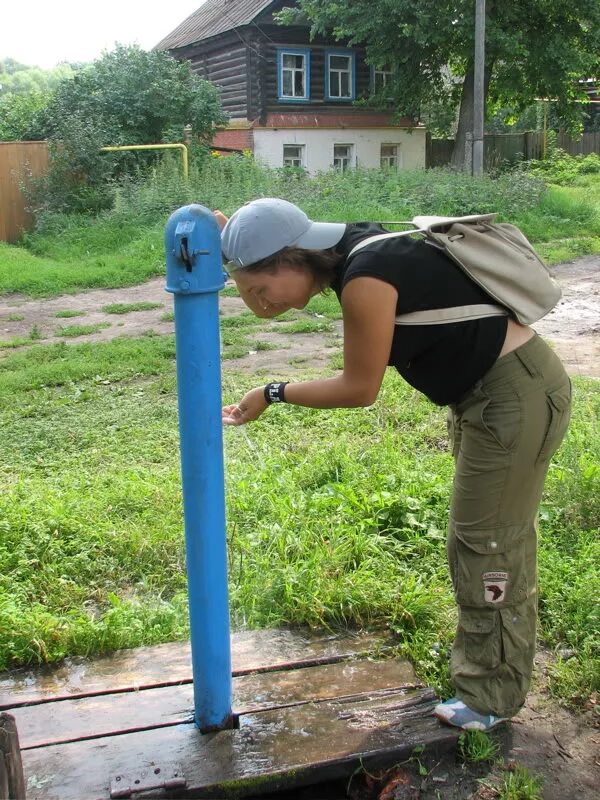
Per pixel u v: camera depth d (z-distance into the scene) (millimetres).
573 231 16047
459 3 21891
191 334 2131
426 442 5227
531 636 2453
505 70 24375
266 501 4156
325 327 9234
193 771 2299
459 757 2471
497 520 2312
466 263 2154
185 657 2916
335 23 24031
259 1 25375
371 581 3275
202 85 20828
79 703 2648
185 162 16969
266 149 25703
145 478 4715
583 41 23875
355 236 2217
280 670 2812
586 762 2496
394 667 2818
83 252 15000
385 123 27281
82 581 3609
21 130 21734
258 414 2439
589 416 5492
